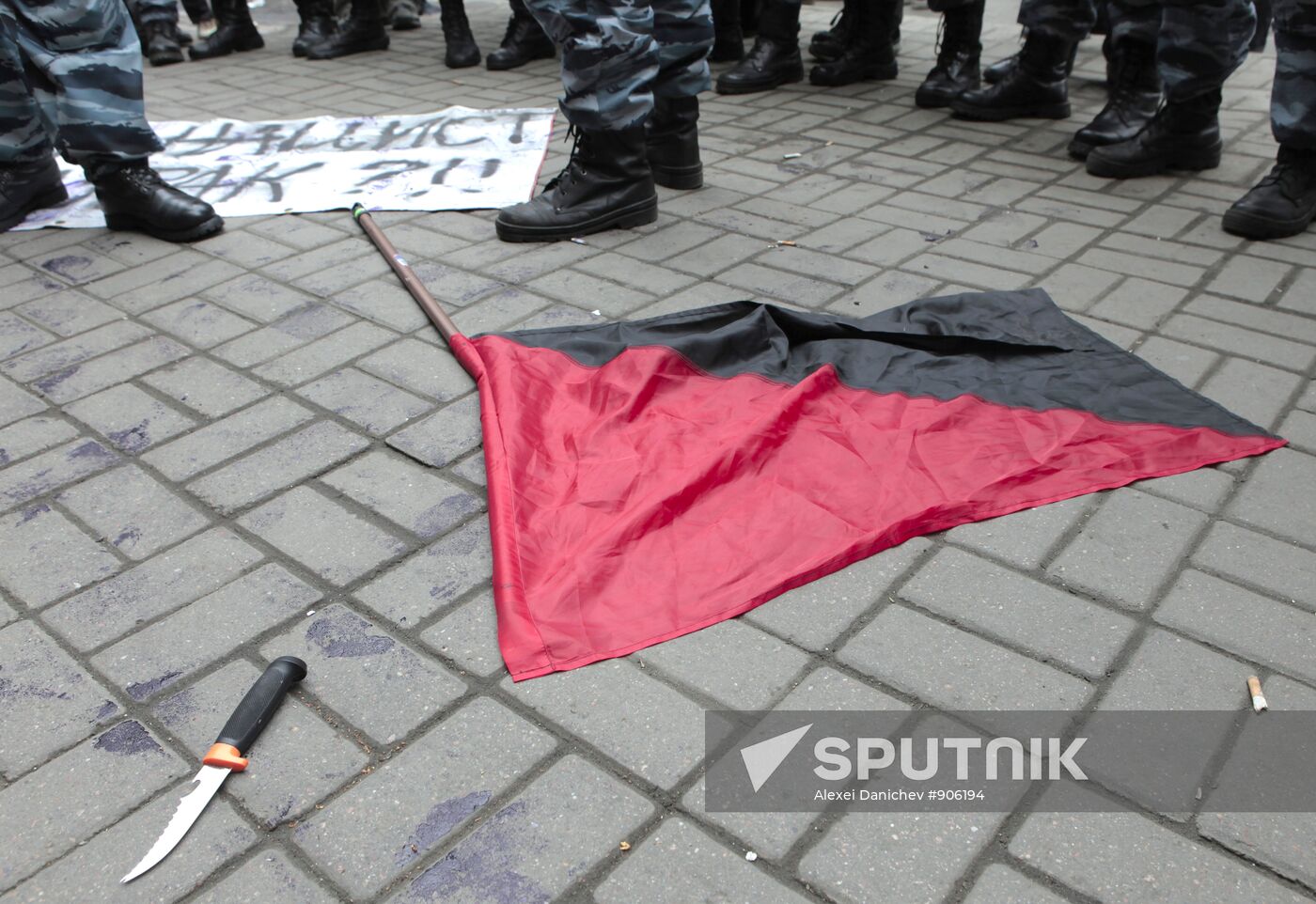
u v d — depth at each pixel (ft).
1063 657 5.69
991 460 7.26
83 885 4.63
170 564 6.64
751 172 13.69
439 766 5.14
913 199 12.50
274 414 8.26
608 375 8.30
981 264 10.60
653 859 4.64
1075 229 11.41
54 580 6.54
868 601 6.12
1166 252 10.73
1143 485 7.06
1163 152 12.84
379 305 10.07
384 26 24.30
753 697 5.48
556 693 5.54
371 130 15.94
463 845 4.73
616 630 5.89
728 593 6.13
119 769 5.21
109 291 10.62
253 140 15.70
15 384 8.86
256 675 5.75
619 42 10.77
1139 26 12.98
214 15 23.22
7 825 4.93
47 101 11.44
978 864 4.58
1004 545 6.54
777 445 7.39
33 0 10.73
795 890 4.48
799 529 6.61
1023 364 8.57
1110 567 6.33
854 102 16.84
